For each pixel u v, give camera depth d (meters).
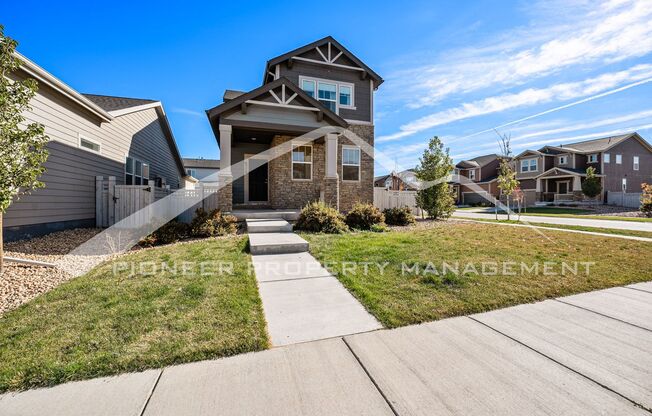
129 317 2.73
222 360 2.15
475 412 1.63
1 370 1.96
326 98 11.70
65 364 2.02
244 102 8.67
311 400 1.73
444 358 2.17
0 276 3.94
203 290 3.40
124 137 10.61
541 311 3.01
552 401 1.72
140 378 1.94
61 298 3.18
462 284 3.71
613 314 2.94
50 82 6.44
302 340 2.44
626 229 9.04
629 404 1.69
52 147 6.83
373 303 3.14
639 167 27.16
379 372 2.00
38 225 6.43
